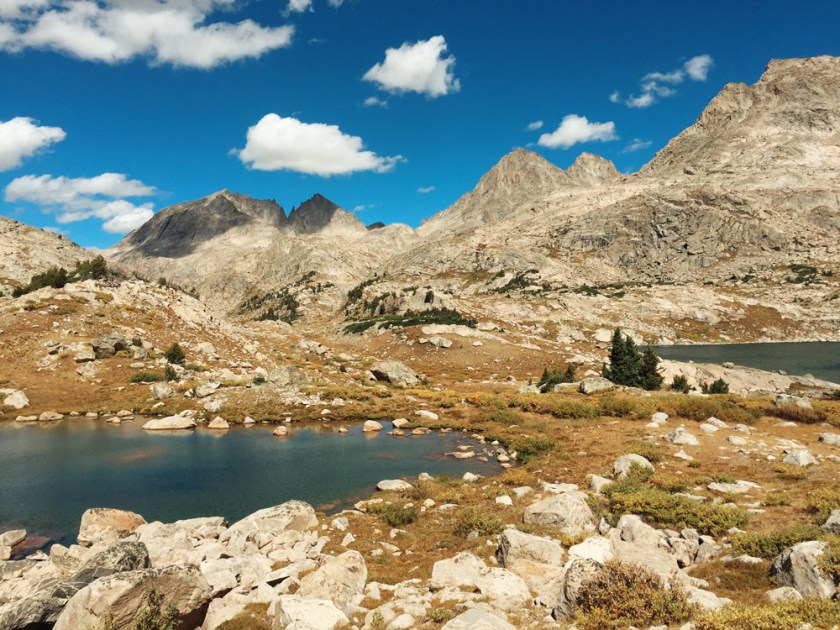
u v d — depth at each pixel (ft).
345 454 124.77
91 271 325.21
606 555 49.80
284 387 201.26
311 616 37.68
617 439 119.55
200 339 268.21
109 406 172.35
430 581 47.65
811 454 94.73
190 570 41.16
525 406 173.88
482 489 90.27
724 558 50.24
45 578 46.80
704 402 142.72
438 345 379.55
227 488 98.53
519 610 39.81
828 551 40.86
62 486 99.66
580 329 605.31
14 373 186.19
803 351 510.99
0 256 451.53
